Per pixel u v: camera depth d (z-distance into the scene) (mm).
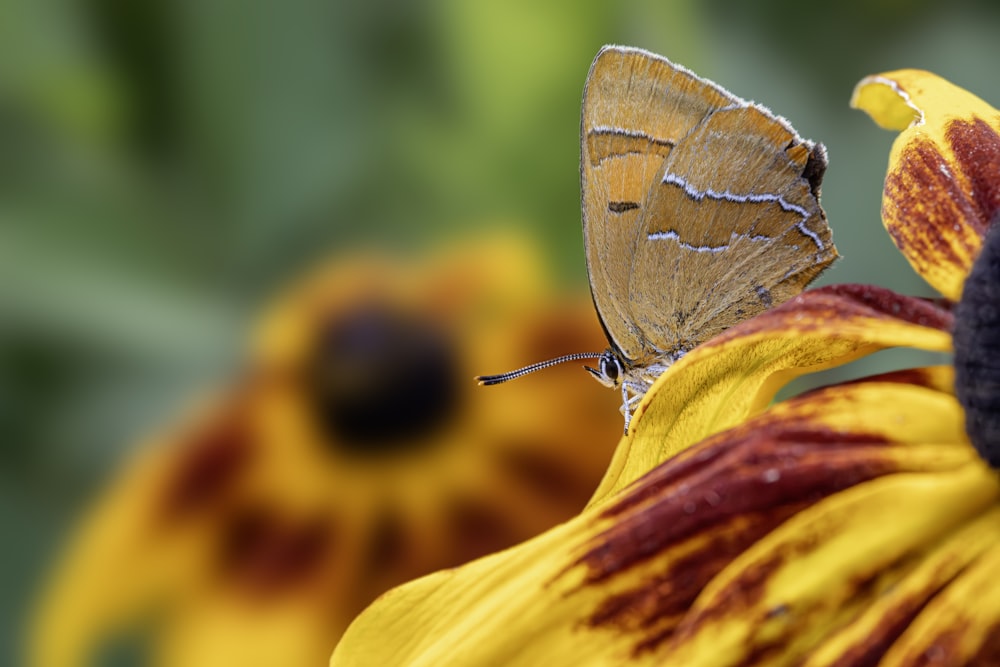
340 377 262
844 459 223
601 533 223
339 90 271
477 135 271
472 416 264
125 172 269
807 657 218
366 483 263
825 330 223
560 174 271
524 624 221
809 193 240
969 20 280
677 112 242
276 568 261
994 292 220
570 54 271
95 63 269
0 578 259
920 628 217
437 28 271
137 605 260
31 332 262
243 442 263
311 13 271
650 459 228
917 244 228
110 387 263
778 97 276
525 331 267
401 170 271
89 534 260
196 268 268
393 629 223
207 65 270
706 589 221
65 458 262
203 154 270
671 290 246
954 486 220
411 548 262
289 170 270
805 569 219
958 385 221
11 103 268
